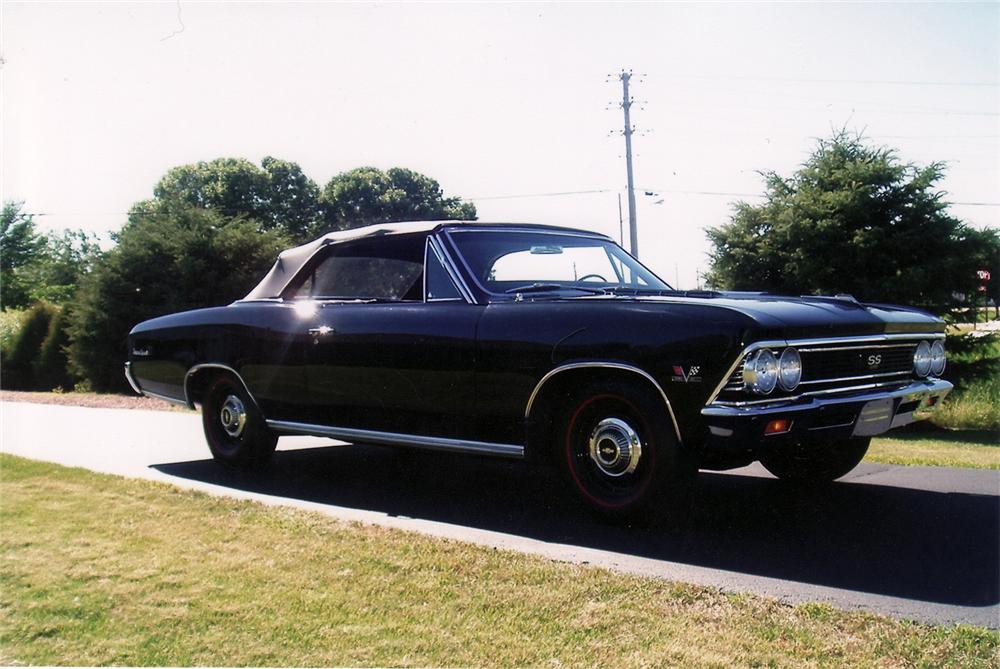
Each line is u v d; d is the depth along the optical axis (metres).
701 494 5.02
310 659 2.63
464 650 2.67
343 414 5.27
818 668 2.52
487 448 4.56
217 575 3.44
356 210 46.19
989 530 4.12
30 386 21.98
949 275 11.31
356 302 5.26
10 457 6.39
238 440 5.99
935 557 3.67
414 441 4.89
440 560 3.57
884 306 4.82
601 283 5.21
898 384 4.46
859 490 5.14
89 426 8.80
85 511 4.58
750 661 2.57
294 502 4.96
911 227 11.53
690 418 3.87
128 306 17.94
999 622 2.88
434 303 4.86
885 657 2.60
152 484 5.28
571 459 4.36
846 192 11.53
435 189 47.75
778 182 12.56
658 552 3.79
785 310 4.05
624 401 4.12
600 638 2.75
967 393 11.79
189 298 17.84
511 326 4.44
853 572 3.47
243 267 18.39
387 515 4.61
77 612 3.06
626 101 31.72
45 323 22.03
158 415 9.95
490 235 5.14
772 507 4.66
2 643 2.80
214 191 44.06
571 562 3.55
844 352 4.18
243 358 5.82
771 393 3.83
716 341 3.79
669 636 2.76
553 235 5.43
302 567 3.52
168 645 2.77
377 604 3.08
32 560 3.68
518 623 2.88
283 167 45.97
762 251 12.27
